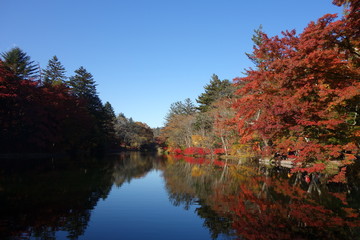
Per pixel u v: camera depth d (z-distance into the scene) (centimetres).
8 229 725
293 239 686
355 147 1235
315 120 1134
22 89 3145
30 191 1196
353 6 686
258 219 860
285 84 902
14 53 4291
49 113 3466
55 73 5678
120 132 7788
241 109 1190
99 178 1716
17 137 3259
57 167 2228
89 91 5506
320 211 940
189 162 3253
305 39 805
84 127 4209
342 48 795
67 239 671
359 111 1116
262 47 959
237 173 2042
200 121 4791
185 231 754
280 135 1248
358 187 1387
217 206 1034
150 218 874
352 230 751
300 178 1728
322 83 996
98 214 902
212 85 5806
